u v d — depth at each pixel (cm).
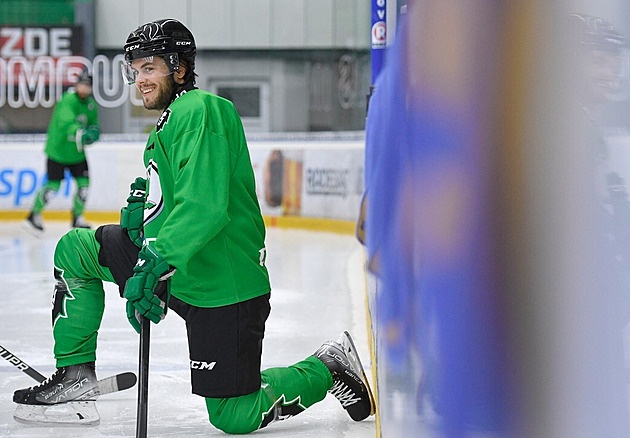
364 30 2602
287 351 847
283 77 2906
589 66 194
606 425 199
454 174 205
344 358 548
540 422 202
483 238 203
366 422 570
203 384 499
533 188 199
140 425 463
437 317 214
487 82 200
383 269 339
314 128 2877
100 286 558
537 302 201
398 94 270
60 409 574
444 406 212
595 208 196
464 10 201
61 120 2209
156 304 457
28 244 2062
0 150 2727
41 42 2888
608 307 198
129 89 2873
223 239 495
